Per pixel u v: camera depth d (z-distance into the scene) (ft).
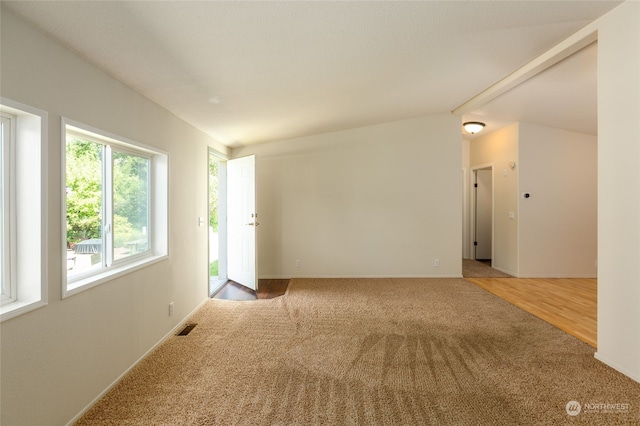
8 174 5.00
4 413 4.55
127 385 6.93
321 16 6.13
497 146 19.15
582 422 5.70
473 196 22.63
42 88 5.10
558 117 15.57
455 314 11.36
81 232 6.62
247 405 6.21
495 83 12.29
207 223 13.17
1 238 4.95
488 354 8.30
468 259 22.67
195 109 10.03
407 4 6.24
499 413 5.95
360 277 17.04
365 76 9.78
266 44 6.85
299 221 17.11
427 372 7.41
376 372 7.41
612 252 7.47
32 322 4.96
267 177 17.13
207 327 10.24
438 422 5.71
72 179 6.36
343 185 17.02
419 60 9.22
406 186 16.97
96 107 6.41
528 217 17.10
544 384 6.89
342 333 9.71
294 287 15.11
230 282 16.17
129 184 8.28
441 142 16.93
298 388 6.78
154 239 9.41
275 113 12.06
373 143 16.97
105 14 4.91
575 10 7.27
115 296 7.00
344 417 5.85
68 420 5.64
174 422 5.73
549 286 15.25
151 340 8.51
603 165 7.64
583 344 8.87
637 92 6.84
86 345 6.10
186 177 11.05
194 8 5.19
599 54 7.68
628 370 7.14
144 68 6.86
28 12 4.62
